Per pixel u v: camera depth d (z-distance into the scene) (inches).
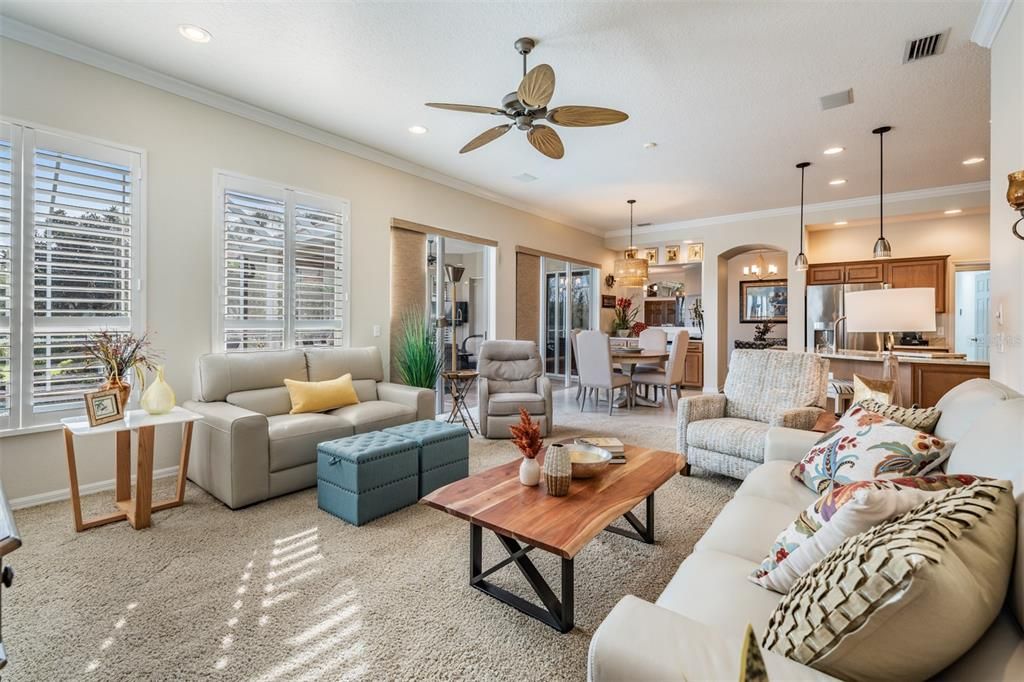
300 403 135.4
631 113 143.9
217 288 137.9
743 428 121.6
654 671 30.5
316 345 162.4
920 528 30.5
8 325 105.0
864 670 30.5
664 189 225.5
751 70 120.4
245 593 75.6
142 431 98.3
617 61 116.7
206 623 68.2
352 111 145.6
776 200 244.1
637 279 247.0
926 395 155.0
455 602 73.6
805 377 127.6
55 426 111.0
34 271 107.8
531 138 120.6
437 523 103.2
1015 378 87.7
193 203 132.7
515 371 194.4
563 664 60.4
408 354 183.0
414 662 60.6
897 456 66.2
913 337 239.5
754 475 84.4
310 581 79.2
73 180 112.8
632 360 235.6
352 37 108.1
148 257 124.6
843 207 245.3
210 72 123.6
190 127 131.8
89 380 115.5
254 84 129.6
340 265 169.0
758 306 335.6
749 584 48.9
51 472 111.3
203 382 126.5
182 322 130.9
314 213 160.7
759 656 22.5
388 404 147.6
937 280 236.7
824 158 182.2
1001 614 31.5
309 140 159.3
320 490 109.5
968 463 52.9
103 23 103.7
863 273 253.1
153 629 66.7
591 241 319.3
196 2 97.0
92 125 115.3
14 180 105.0
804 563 44.3
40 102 108.0
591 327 330.0
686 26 103.2
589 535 62.4
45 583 77.9
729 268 346.6
